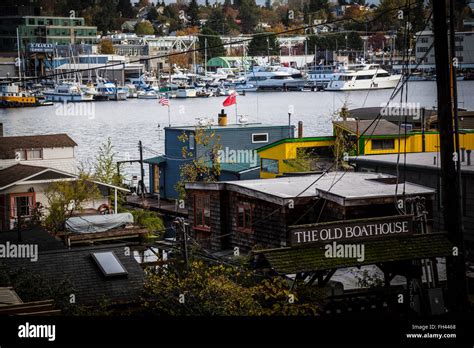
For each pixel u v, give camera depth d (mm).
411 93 117125
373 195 33656
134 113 170000
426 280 27984
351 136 61500
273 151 61344
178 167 68812
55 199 50562
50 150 64375
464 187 40062
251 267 31328
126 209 58344
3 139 64438
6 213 51969
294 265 26094
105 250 32969
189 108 184125
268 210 35125
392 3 90562
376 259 26828
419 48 85312
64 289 29656
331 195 33844
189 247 34531
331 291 28219
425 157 47094
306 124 134250
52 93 185625
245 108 176875
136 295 30406
